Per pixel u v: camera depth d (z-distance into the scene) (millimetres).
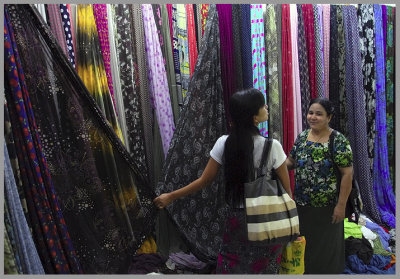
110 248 2119
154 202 2082
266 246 1650
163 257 2490
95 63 2312
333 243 2158
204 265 2420
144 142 2645
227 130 2775
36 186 1763
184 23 2760
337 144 2021
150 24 2594
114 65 2453
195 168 2600
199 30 2836
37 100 1902
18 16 1835
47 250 1784
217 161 1728
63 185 1988
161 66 2635
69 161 2018
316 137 2143
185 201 2525
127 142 2494
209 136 2676
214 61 2711
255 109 1593
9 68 1690
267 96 2947
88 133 2064
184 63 2770
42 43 1910
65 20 2230
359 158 3273
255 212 1534
